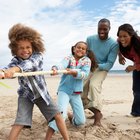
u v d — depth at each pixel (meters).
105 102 4.41
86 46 2.50
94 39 2.88
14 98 4.75
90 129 2.56
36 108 3.80
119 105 4.12
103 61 2.88
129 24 2.74
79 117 2.54
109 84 8.38
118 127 2.78
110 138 2.38
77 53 2.47
